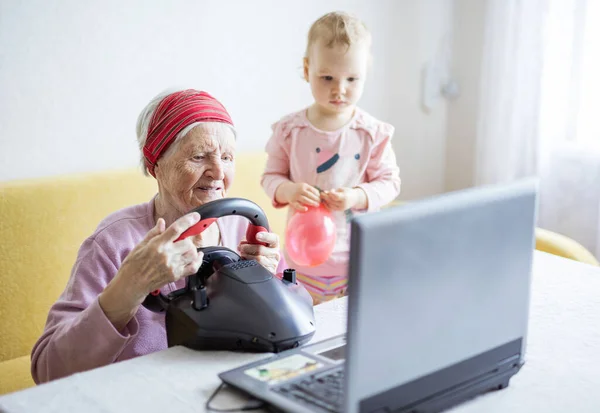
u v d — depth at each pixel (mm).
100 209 1978
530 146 2695
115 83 2150
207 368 1012
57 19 2004
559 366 1047
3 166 1988
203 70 2330
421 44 2877
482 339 912
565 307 1266
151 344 1269
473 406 929
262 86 2482
